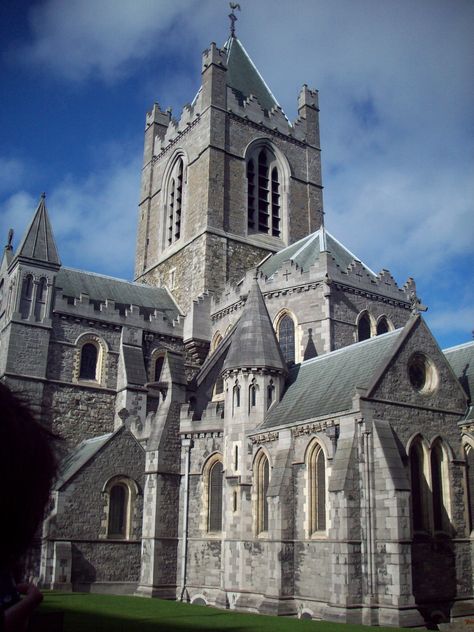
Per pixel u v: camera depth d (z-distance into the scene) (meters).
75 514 39.72
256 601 35.72
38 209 52.84
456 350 42.34
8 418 3.66
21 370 48.06
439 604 32.00
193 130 68.75
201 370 46.84
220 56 68.94
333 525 30.89
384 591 29.41
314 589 32.22
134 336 53.66
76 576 38.75
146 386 47.31
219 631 22.08
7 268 54.50
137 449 43.44
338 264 53.09
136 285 64.62
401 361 34.78
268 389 41.06
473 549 34.31
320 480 34.03
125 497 42.34
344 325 48.78
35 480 3.65
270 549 34.25
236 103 68.81
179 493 41.97
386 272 52.62
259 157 69.94
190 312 57.66
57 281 57.22
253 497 38.03
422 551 32.38
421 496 33.62
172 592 39.97
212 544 39.97
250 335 41.97
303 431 35.34
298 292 50.00
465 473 35.44
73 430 49.38
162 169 74.31
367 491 30.92
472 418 35.47
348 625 25.89
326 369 40.50
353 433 32.03
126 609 28.16
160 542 40.31
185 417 43.06
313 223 71.00
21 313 49.19
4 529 3.51
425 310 53.50
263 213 68.44
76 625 22.03
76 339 51.53
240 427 39.91
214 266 61.44
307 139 73.69
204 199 63.66
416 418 34.22
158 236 71.81
